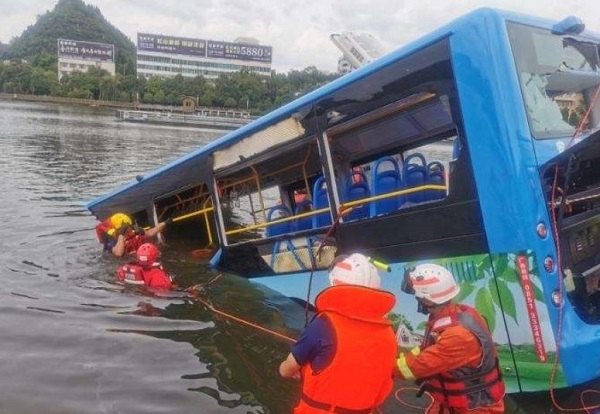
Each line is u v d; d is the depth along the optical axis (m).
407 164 6.82
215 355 6.03
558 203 5.12
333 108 6.29
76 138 39.59
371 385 3.93
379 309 3.97
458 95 5.05
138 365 5.73
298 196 8.80
